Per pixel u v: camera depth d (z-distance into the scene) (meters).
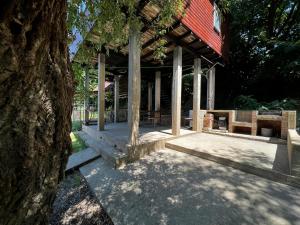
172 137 5.36
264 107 7.61
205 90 11.88
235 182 2.95
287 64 8.05
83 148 5.38
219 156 3.82
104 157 4.30
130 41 4.12
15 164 0.99
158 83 8.89
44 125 1.18
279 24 9.98
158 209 2.39
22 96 0.98
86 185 3.47
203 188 2.79
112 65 7.98
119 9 2.00
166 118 8.59
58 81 1.26
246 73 10.60
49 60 1.16
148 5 3.38
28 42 0.92
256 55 10.02
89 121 8.19
